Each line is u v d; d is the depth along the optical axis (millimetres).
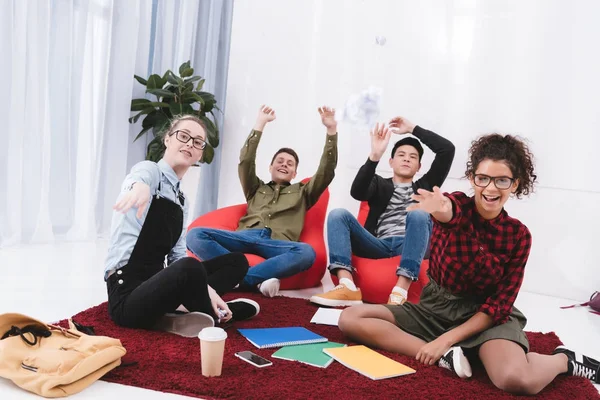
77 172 3545
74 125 3465
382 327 1652
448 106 3490
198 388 1253
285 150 3100
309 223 3043
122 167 3822
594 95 3102
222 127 4305
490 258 1499
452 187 3490
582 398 1370
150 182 1679
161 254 1789
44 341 1336
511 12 3309
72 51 3408
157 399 1207
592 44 3104
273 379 1348
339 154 3863
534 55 3248
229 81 4246
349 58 3818
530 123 3264
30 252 2979
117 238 1731
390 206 2832
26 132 3117
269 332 1759
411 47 3590
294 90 4027
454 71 3469
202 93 4031
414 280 2359
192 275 1576
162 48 4137
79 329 1529
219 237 2662
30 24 3049
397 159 2881
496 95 3355
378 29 3693
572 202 3178
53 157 3357
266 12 4105
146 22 3967
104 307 1937
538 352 1878
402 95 3619
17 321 1344
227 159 4285
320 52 3930
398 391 1319
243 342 1658
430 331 1657
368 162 2725
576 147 3156
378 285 2469
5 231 3043
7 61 2916
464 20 3439
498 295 1516
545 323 2463
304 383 1332
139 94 3998
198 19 4438
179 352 1501
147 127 3918
